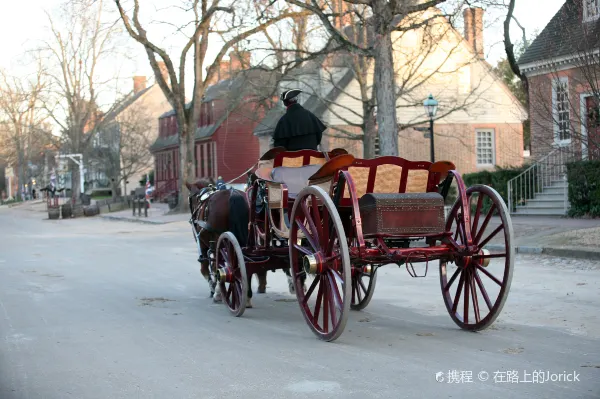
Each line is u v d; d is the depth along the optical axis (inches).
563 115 679.1
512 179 881.5
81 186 2377.0
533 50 912.9
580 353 254.7
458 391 211.5
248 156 2063.2
